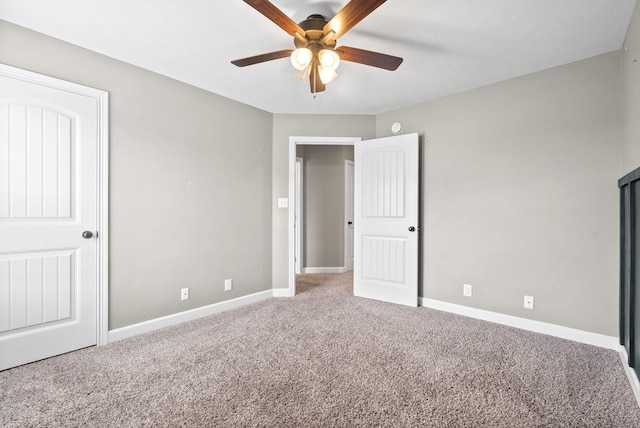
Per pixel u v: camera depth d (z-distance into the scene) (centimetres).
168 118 275
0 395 168
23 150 203
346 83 288
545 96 258
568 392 172
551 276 255
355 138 375
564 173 249
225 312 311
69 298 222
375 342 237
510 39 214
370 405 160
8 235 198
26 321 205
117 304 245
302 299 359
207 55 238
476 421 149
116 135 244
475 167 297
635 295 178
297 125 374
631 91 196
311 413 154
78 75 224
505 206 279
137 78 255
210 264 308
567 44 220
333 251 536
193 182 294
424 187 334
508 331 261
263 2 147
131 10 184
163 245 272
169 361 207
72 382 182
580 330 241
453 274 311
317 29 183
